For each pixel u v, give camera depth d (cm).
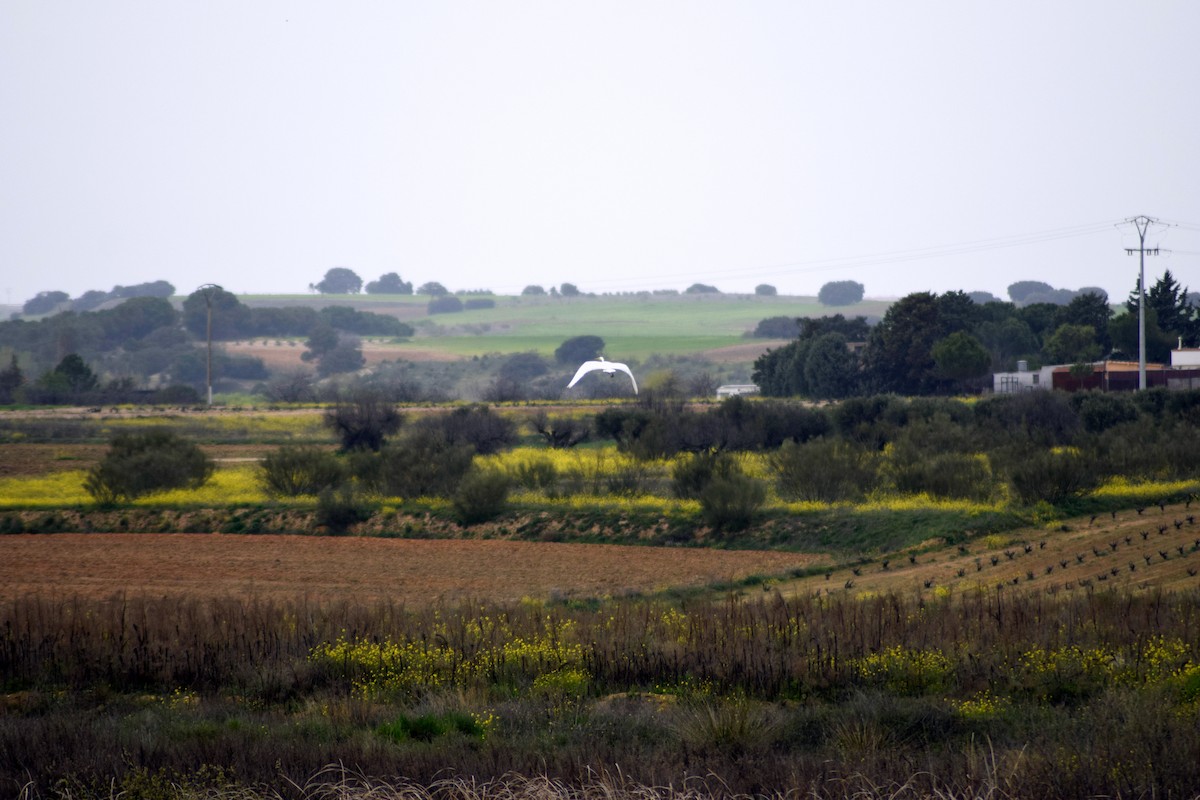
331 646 6794
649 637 6762
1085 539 10969
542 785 4053
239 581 10944
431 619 7681
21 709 5956
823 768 4259
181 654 6750
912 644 6244
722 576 10806
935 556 10975
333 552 12581
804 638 6475
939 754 4509
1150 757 3912
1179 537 10550
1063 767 3919
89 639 6906
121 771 4481
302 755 4578
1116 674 5597
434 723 5225
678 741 4747
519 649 6612
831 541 12175
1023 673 5794
